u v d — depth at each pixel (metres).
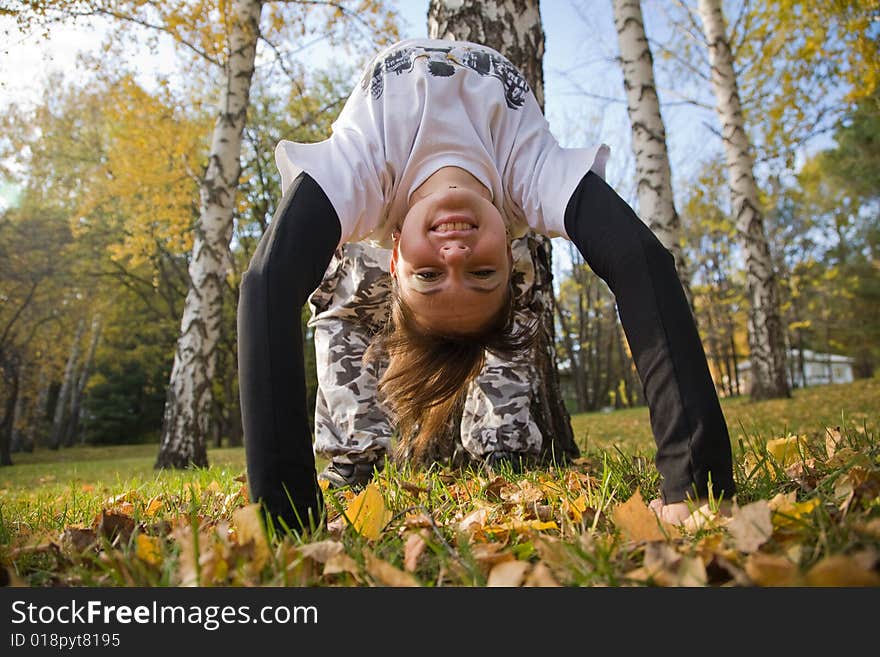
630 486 2.00
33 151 17.33
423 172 1.70
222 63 9.09
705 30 11.29
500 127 1.87
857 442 2.33
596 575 1.03
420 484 2.26
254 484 1.36
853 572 0.79
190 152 11.71
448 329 1.57
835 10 9.71
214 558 1.12
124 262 22.25
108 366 33.12
